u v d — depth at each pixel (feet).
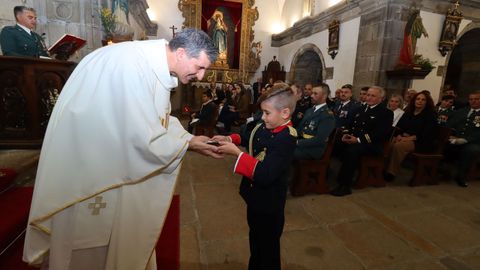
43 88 9.04
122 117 3.45
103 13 15.48
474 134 12.35
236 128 24.72
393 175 12.38
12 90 8.54
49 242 3.86
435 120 12.20
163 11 35.32
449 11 19.69
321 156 10.41
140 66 3.59
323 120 10.02
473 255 7.00
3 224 5.28
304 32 31.12
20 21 9.67
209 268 6.17
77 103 3.46
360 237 7.64
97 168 3.52
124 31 18.65
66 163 3.48
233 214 8.70
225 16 37.35
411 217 8.90
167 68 3.81
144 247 3.94
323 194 10.61
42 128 9.11
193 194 10.21
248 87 37.73
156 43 3.93
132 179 3.60
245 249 6.91
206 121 18.26
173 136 3.82
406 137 12.38
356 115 12.98
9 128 8.73
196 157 15.25
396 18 18.71
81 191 3.52
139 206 3.80
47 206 3.47
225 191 10.57
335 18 24.88
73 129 3.44
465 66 26.08
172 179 3.96
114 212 3.75
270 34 38.86
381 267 6.42
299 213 8.97
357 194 10.70
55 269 3.63
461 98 26.22
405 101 17.37
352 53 22.68
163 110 3.93
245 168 4.05
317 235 7.68
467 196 10.80
